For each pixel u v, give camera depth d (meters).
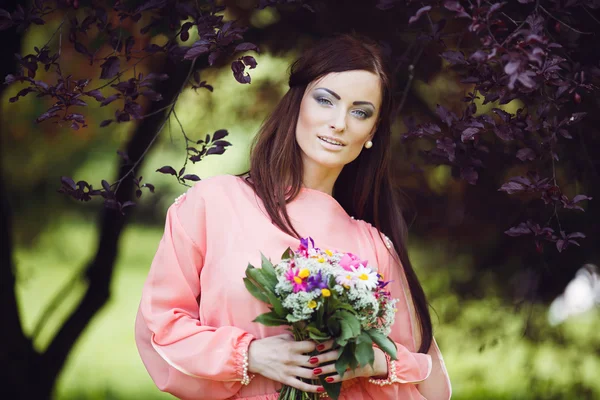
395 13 6.48
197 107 7.95
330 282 3.56
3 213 7.09
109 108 11.26
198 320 3.97
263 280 3.65
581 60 5.04
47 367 7.60
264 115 7.95
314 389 3.72
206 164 12.72
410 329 4.27
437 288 7.71
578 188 6.49
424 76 6.55
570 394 7.61
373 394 4.00
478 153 4.85
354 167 4.53
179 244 4.02
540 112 4.14
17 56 4.28
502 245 7.27
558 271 7.03
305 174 4.20
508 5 5.20
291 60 6.99
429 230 7.45
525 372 7.69
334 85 4.08
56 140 13.44
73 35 4.47
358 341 3.54
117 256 7.79
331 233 4.14
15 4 6.07
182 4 4.57
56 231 16.91
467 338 7.71
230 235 3.97
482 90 4.12
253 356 3.75
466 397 9.09
